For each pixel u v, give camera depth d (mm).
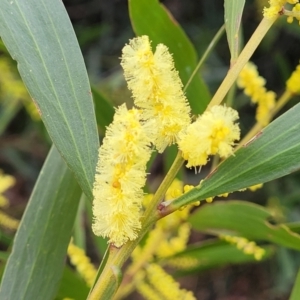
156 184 534
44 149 624
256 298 604
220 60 588
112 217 132
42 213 192
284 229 213
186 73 225
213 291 620
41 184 195
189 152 130
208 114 127
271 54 642
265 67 647
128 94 452
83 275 253
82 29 662
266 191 574
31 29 156
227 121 125
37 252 188
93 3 668
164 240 268
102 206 133
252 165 139
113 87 476
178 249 268
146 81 132
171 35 219
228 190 139
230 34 151
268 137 140
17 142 617
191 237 610
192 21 639
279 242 224
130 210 133
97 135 153
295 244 216
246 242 233
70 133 152
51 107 152
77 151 151
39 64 154
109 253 145
